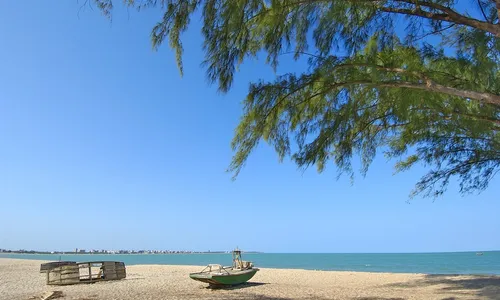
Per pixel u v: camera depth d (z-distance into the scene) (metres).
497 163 10.16
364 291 13.80
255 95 6.19
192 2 5.27
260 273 27.31
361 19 5.63
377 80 5.33
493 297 11.08
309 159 6.95
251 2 5.26
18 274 26.44
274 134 6.59
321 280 20.02
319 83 6.04
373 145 7.86
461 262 65.81
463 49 6.15
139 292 14.38
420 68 5.73
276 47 5.75
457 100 6.29
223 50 5.54
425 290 13.48
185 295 13.22
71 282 18.20
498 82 5.44
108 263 20.11
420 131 8.32
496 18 5.69
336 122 6.84
